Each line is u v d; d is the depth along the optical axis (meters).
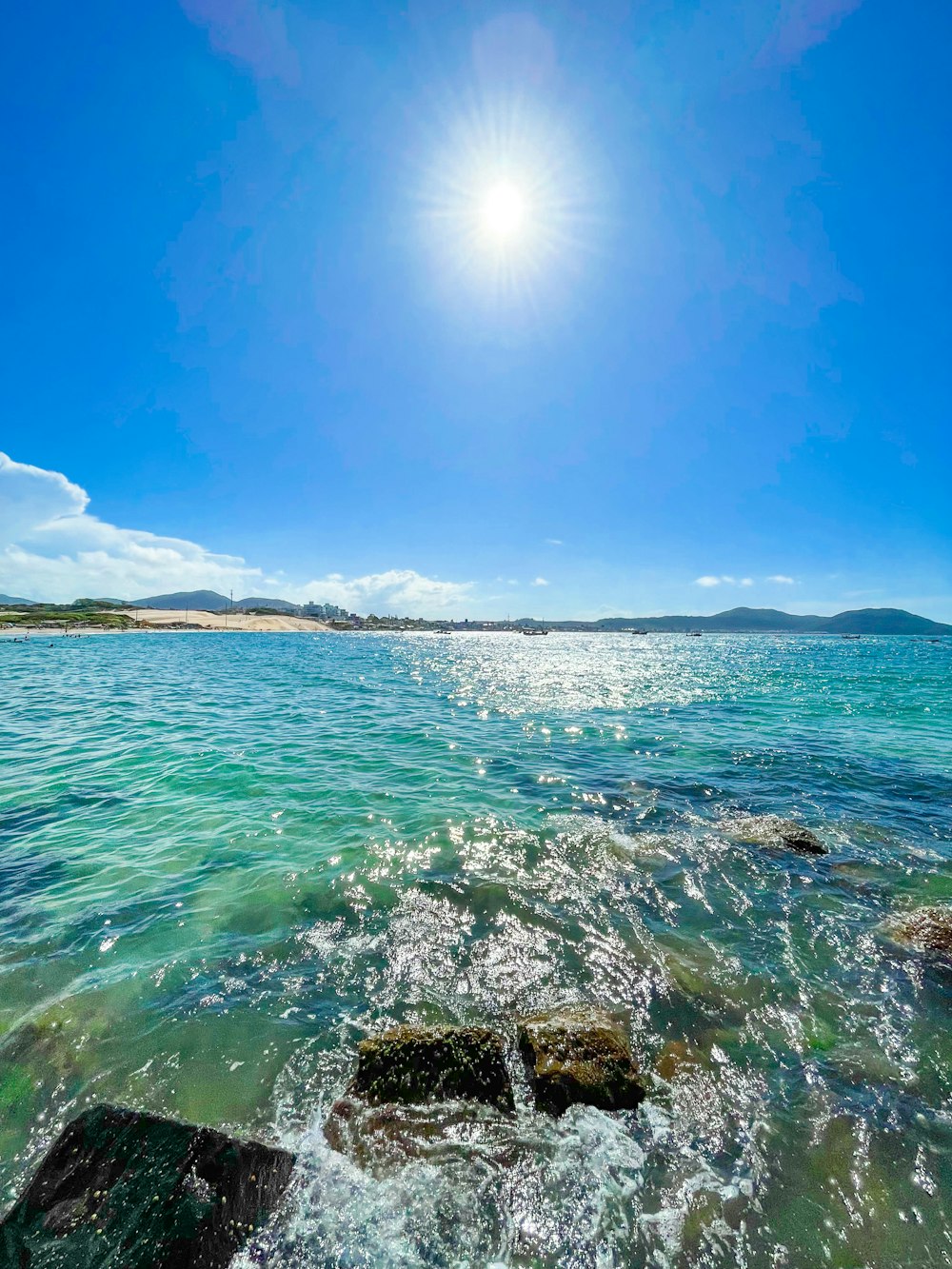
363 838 4.19
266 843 4.10
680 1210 1.63
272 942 2.89
